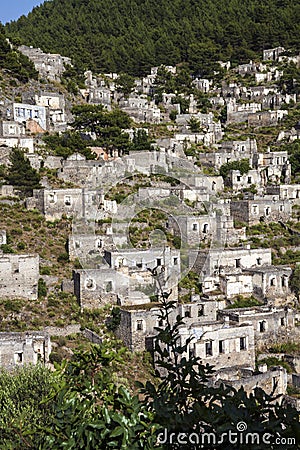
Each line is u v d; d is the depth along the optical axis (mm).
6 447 23344
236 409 16562
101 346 21453
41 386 45875
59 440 18359
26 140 141375
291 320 91125
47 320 83875
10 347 65375
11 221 108375
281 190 146000
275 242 122438
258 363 81125
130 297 84562
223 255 104250
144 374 72375
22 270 89688
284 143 189500
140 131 164125
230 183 154750
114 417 17266
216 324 79125
